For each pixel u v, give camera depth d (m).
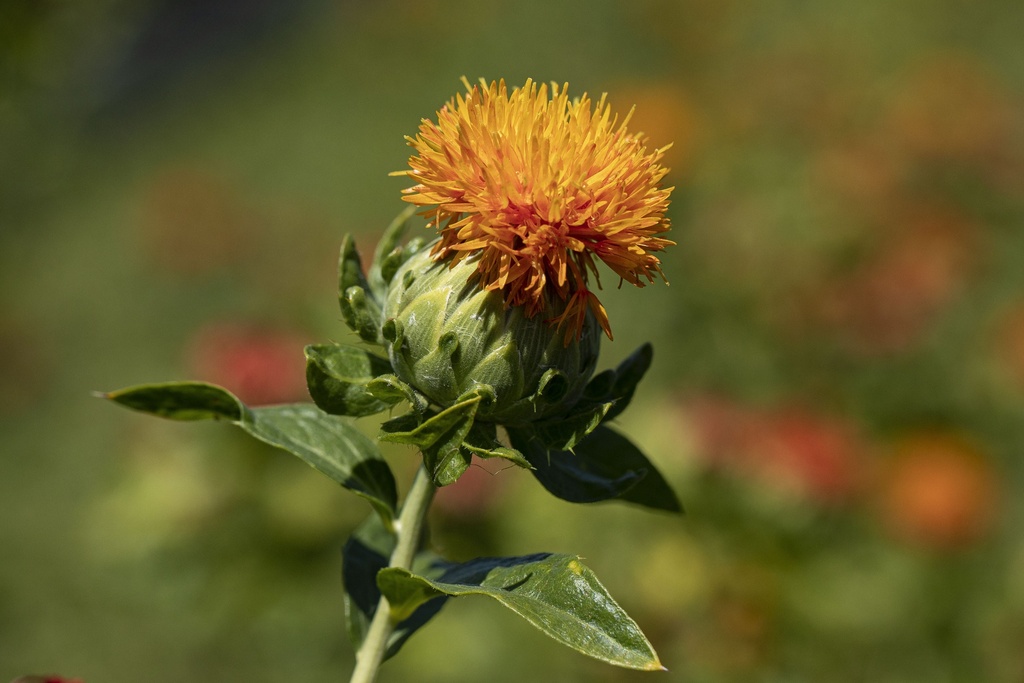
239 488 5.68
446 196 1.78
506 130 1.76
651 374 7.55
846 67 10.51
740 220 7.58
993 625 5.40
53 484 9.03
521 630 5.43
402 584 1.91
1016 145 8.84
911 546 5.41
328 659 5.98
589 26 14.69
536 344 1.85
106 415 9.88
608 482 1.99
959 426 6.69
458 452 1.72
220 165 13.91
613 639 1.60
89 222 13.11
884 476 5.68
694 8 13.52
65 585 7.53
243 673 6.32
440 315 1.84
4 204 12.95
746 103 9.53
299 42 16.92
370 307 1.94
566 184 1.75
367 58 15.77
